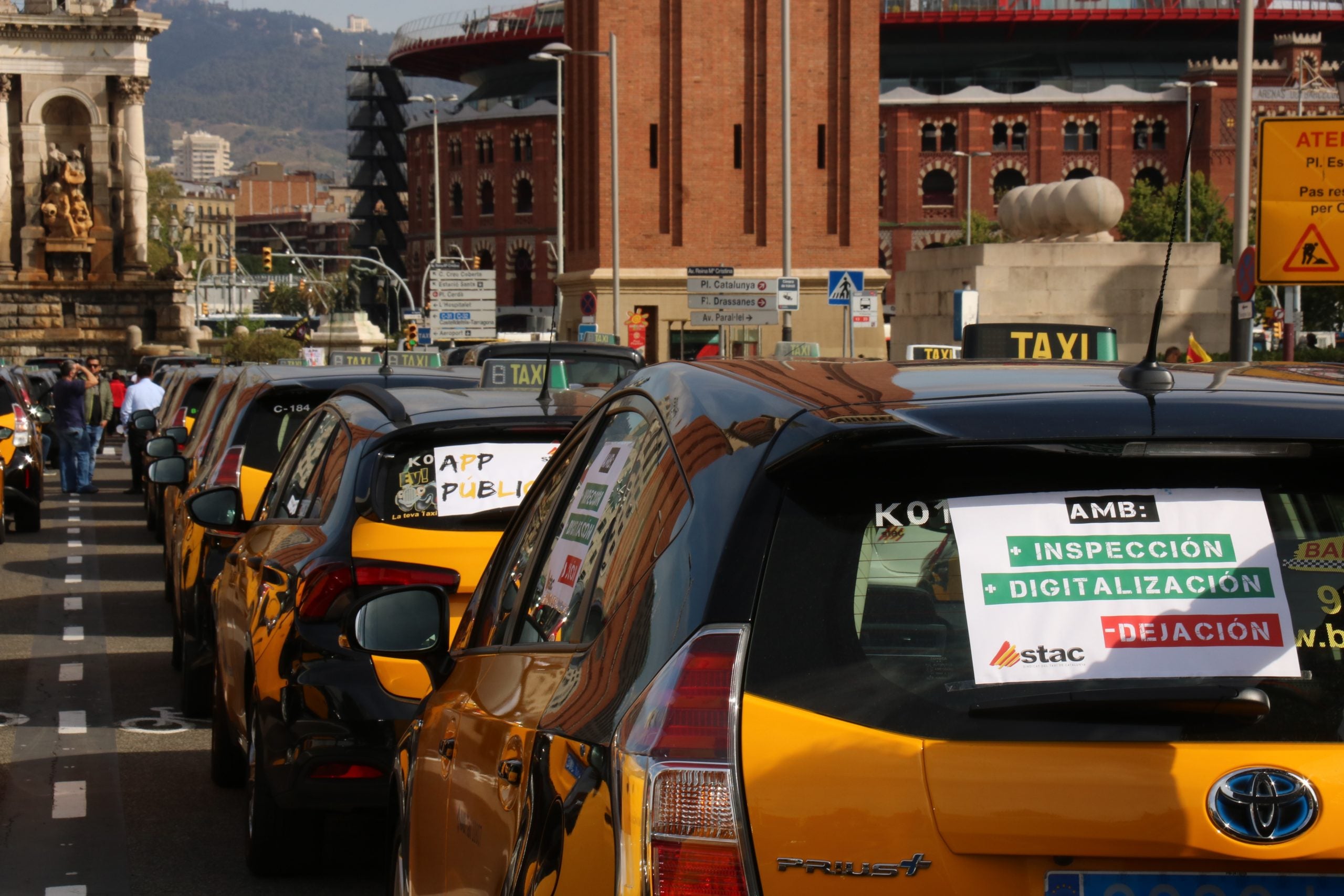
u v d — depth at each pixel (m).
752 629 2.26
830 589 2.29
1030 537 2.34
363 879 6.30
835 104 50.88
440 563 5.66
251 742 6.17
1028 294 33.44
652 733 2.24
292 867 6.25
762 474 2.36
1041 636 2.28
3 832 7.05
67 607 14.59
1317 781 2.15
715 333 50.00
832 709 2.21
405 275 129.62
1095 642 2.28
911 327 37.06
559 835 2.45
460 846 3.18
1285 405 2.42
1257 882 2.16
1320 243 15.98
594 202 51.16
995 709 2.19
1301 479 2.41
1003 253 33.50
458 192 114.12
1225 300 33.28
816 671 2.24
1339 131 15.89
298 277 197.12
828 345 50.59
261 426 9.79
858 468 2.37
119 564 18.00
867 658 2.25
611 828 2.26
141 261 85.00
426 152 116.25
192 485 10.94
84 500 27.33
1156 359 2.62
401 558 5.67
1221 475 2.40
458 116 112.75
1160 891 2.15
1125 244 33.41
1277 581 2.34
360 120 128.25
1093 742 2.17
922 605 2.29
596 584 2.88
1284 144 16.00
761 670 2.24
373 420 6.16
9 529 22.11
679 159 50.12
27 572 17.28
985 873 2.14
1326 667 2.28
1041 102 102.25
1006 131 102.81
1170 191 91.25
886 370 2.91
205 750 8.81
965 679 2.24
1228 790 2.13
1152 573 2.33
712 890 2.14
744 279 33.69
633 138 49.94
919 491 2.37
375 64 126.69
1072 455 2.37
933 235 102.25
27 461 21.27
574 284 50.03
